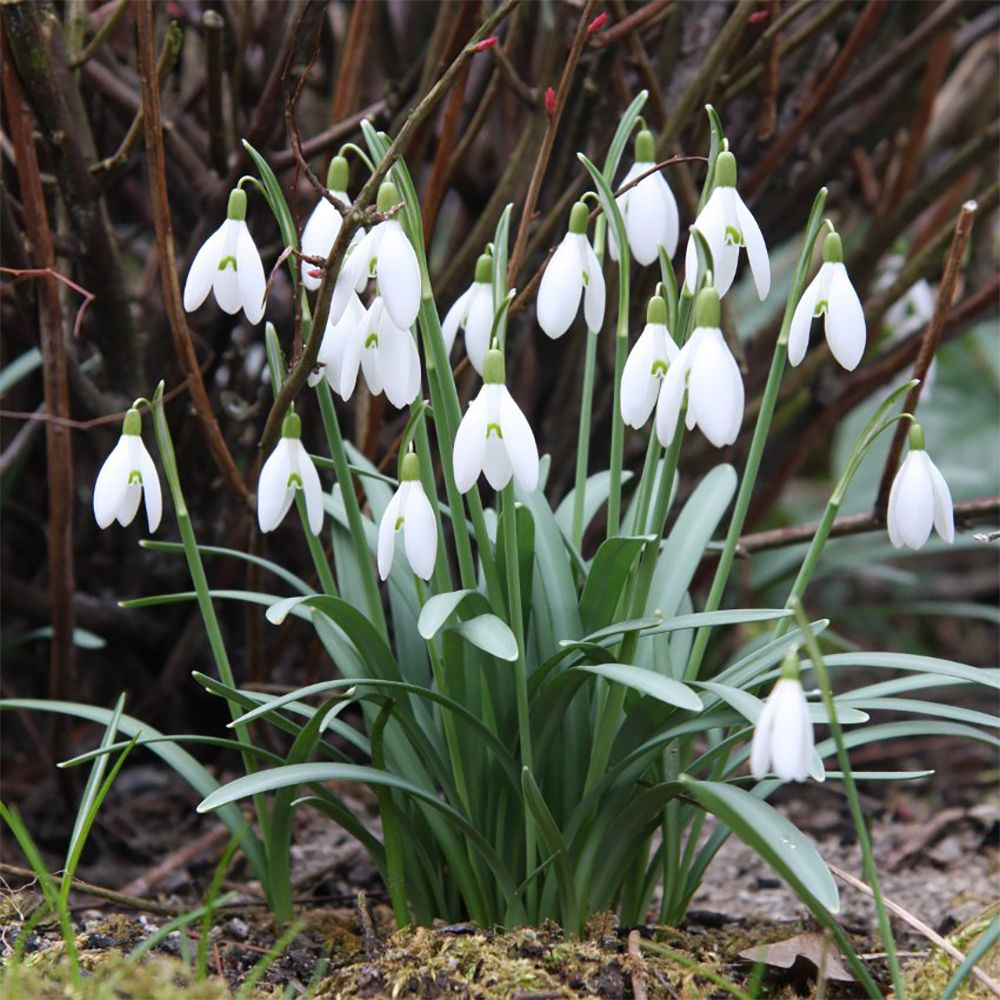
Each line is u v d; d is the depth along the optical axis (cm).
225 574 98
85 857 94
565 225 93
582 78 92
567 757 78
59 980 74
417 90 91
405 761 80
